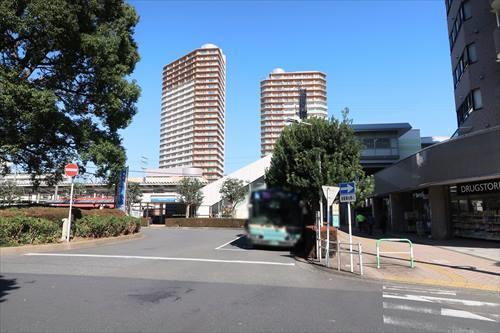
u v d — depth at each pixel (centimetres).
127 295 797
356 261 1455
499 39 2258
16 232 1559
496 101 2508
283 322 626
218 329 579
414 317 687
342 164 2172
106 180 2048
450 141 2100
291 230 1116
